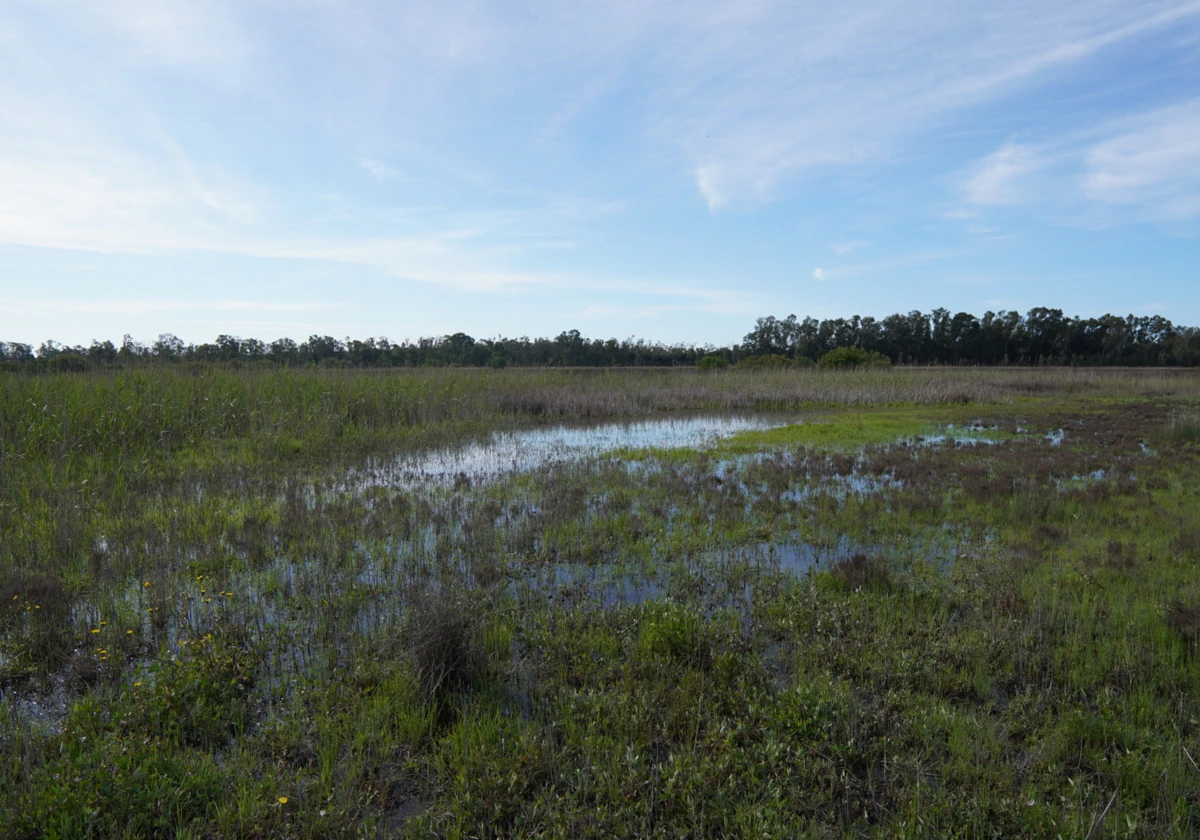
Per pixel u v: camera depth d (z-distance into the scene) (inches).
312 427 570.9
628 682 179.8
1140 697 171.2
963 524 330.0
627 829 130.1
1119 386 1274.6
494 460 513.7
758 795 141.1
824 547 299.3
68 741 148.0
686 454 537.3
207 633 198.7
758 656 195.9
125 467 410.0
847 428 706.2
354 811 135.7
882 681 183.6
